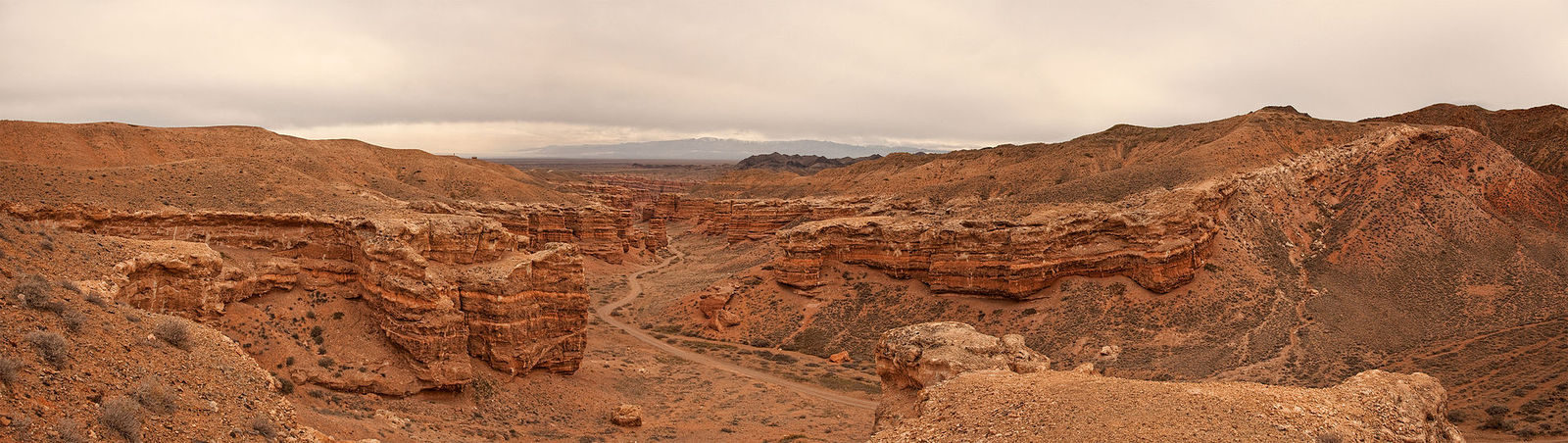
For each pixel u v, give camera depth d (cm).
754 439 5053
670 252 18425
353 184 11400
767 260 13625
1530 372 5894
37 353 2105
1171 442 2523
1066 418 2794
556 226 14475
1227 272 9112
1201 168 11588
